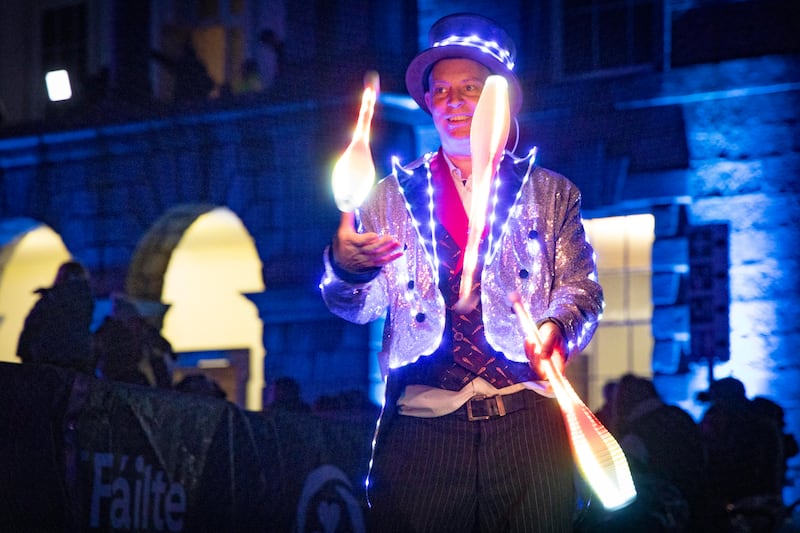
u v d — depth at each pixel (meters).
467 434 3.18
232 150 17.02
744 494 8.61
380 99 15.36
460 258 3.28
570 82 15.35
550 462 3.14
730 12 14.71
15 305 20.55
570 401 2.83
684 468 7.34
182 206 17.42
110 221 18.17
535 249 3.28
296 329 15.73
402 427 3.23
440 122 3.37
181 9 18.48
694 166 14.78
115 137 17.97
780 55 14.38
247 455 5.53
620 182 15.09
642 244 15.40
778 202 14.43
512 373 3.20
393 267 3.31
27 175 18.91
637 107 15.07
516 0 15.70
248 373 19.27
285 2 16.38
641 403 7.56
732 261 14.52
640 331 15.35
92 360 6.26
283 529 5.79
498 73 3.40
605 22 15.45
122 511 4.79
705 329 14.47
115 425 4.79
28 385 4.43
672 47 14.97
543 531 3.11
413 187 3.38
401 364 3.24
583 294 3.17
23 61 19.45
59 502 4.50
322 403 10.76
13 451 4.34
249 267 19.41
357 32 15.70
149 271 17.92
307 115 16.09
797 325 14.20
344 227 2.99
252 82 17.45
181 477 5.12
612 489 2.71
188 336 19.83
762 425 8.69
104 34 18.55
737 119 14.66
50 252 20.34
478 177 3.15
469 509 3.19
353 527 6.46
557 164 15.38
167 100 18.00
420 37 15.90
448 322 3.24
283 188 16.48
